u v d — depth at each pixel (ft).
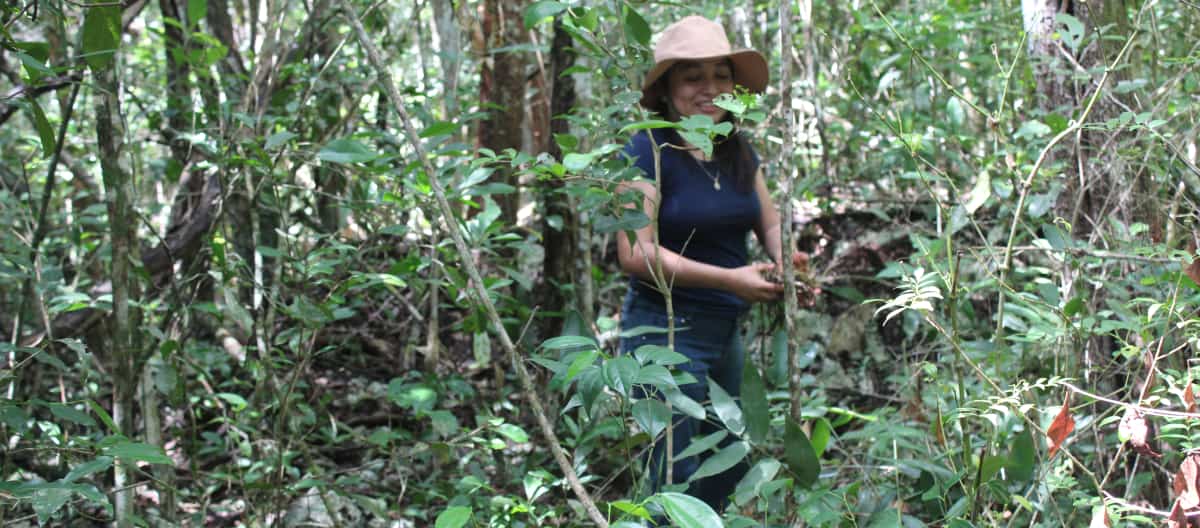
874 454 8.54
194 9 9.22
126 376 7.25
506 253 13.12
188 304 9.07
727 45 8.75
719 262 8.98
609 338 11.76
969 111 12.42
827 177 13.66
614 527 5.37
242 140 8.95
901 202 13.37
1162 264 7.29
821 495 6.44
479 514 8.37
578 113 10.98
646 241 8.55
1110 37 8.34
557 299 10.80
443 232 10.19
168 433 11.30
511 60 13.64
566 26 7.38
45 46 6.04
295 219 11.73
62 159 12.07
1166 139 7.43
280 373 12.35
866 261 13.65
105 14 6.36
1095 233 8.18
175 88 11.98
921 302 6.06
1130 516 6.17
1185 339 7.39
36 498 5.24
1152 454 5.50
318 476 8.91
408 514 9.48
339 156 6.43
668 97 8.90
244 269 9.78
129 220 7.66
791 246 6.85
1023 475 6.45
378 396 12.64
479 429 8.18
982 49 12.34
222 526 9.59
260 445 9.20
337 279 8.97
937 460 7.72
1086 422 7.36
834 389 12.00
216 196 11.89
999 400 6.22
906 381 8.87
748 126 13.82
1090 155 8.70
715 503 8.84
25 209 9.29
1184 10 9.79
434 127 7.10
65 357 12.05
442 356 13.17
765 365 10.27
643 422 6.59
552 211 10.42
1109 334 8.00
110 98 7.04
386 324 13.89
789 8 6.61
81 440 6.44
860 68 12.69
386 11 12.44
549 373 10.57
